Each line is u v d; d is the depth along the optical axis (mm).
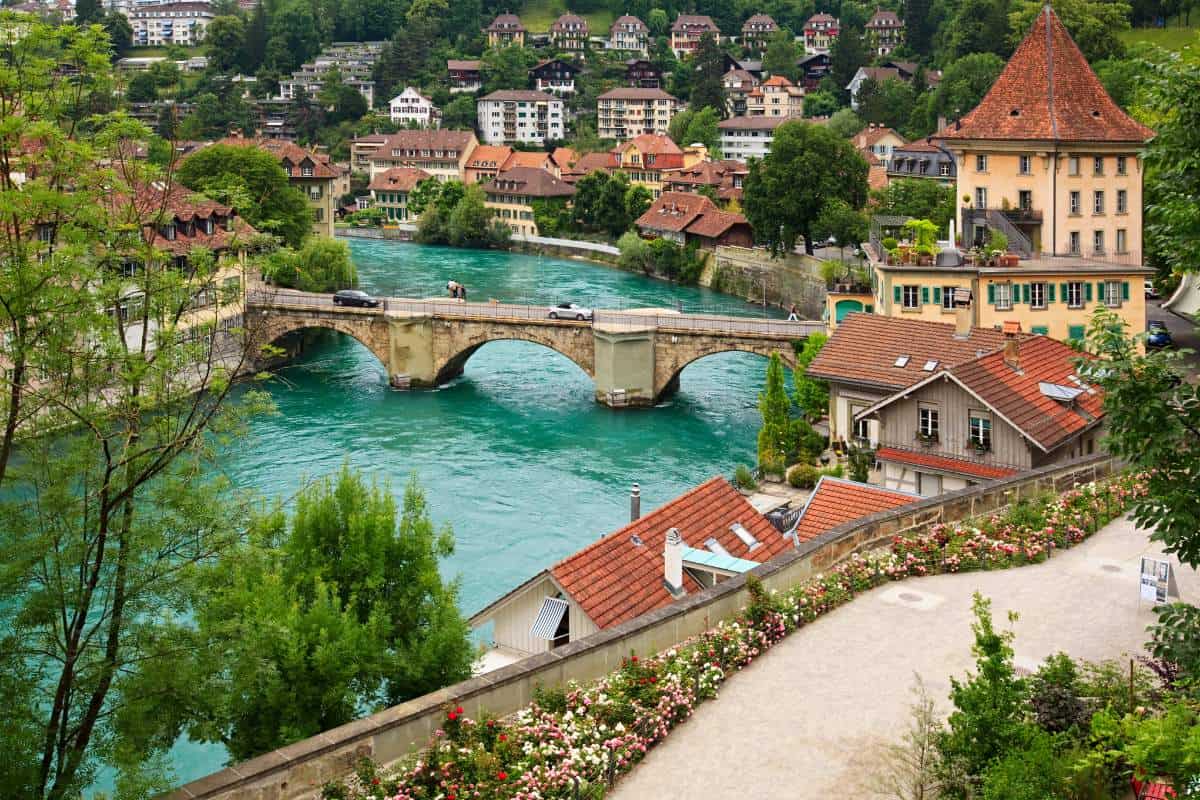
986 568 32500
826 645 27969
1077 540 34312
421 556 35938
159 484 26938
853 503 44875
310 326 120500
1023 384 60031
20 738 23656
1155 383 23906
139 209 27688
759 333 106750
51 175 25781
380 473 87375
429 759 21688
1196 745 17531
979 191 99500
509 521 76875
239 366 28703
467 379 121375
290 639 30031
